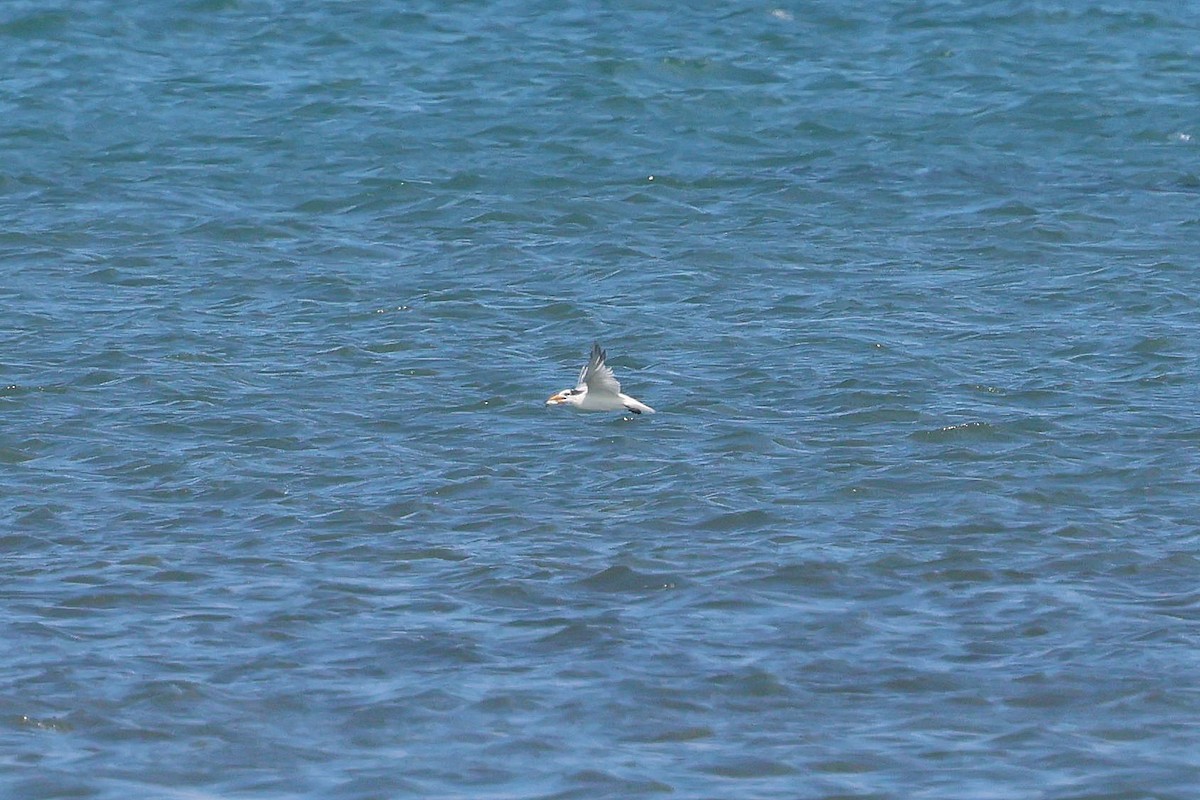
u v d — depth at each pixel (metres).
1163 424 43.78
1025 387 46.38
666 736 29.58
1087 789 27.94
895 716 30.25
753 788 28.03
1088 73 77.31
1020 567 35.88
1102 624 33.34
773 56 79.38
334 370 48.00
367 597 34.50
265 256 57.41
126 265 56.25
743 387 46.59
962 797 27.75
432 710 30.25
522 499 39.50
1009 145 69.12
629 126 70.69
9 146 67.88
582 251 57.97
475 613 33.88
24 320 51.09
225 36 81.50
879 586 35.06
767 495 39.66
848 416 44.56
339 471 41.19
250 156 67.38
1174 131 70.31
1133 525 37.88
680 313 52.38
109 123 70.69
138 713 29.98
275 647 32.41
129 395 45.88
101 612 33.72
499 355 49.22
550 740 29.39
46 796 27.53
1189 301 53.00
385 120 71.12
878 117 72.00
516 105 72.94
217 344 49.75
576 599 34.50
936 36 81.94
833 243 58.56
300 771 28.45
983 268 56.34
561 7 86.12
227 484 40.34
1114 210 61.47
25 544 36.84
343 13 84.25
